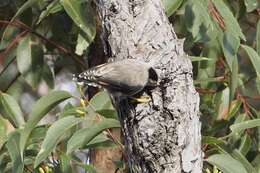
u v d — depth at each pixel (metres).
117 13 7.91
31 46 11.50
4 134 10.67
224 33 10.16
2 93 11.02
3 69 11.80
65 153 9.95
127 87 7.61
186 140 7.82
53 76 11.80
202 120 11.36
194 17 10.14
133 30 7.88
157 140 7.77
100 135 9.97
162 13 8.00
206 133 11.19
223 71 11.75
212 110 11.26
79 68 12.77
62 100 9.65
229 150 10.38
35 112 9.52
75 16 10.31
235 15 12.04
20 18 11.52
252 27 12.80
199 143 7.96
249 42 13.43
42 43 11.81
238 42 10.00
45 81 11.78
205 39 10.34
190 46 10.88
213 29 10.09
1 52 11.80
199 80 10.65
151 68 7.66
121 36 7.89
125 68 7.64
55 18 12.04
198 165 7.93
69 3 10.34
